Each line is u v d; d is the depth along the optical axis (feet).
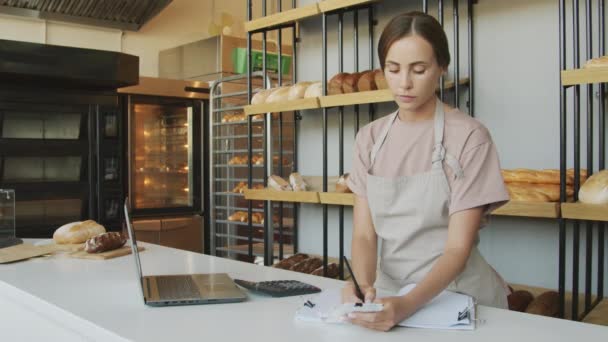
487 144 4.43
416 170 4.71
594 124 7.31
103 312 4.15
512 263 7.93
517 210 6.66
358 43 9.61
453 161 4.42
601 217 6.17
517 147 7.90
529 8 7.74
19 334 5.15
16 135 11.94
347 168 9.68
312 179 9.38
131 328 3.71
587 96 6.83
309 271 8.62
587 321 6.33
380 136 4.93
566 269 7.48
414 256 4.76
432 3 8.65
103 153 13.07
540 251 7.68
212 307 4.24
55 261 6.48
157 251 7.13
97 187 13.05
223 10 18.31
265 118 9.89
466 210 4.33
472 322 3.61
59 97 12.33
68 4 14.70
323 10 8.43
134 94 14.28
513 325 3.66
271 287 4.71
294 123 10.49
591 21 6.88
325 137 8.65
